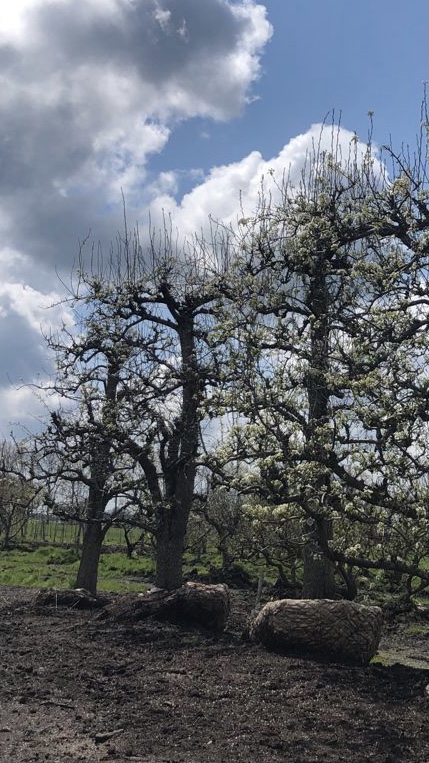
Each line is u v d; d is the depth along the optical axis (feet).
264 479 40.01
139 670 39.73
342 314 45.80
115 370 66.69
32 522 177.68
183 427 61.62
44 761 25.32
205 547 115.03
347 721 30.81
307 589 55.21
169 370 63.16
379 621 42.98
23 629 52.44
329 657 42.16
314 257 49.16
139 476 72.02
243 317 47.93
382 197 47.39
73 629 52.19
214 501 86.89
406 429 36.19
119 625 52.75
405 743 28.19
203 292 63.31
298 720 30.86
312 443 36.96
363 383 35.96
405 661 51.39
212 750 27.04
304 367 41.24
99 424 62.85
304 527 50.90
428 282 41.01
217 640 47.62
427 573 38.14
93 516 71.26
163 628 51.01
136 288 65.36
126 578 102.12
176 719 30.76
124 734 28.71
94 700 33.55
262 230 55.83
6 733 28.40
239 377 42.29
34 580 98.27
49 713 31.32
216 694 34.65
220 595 53.57
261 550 69.41
